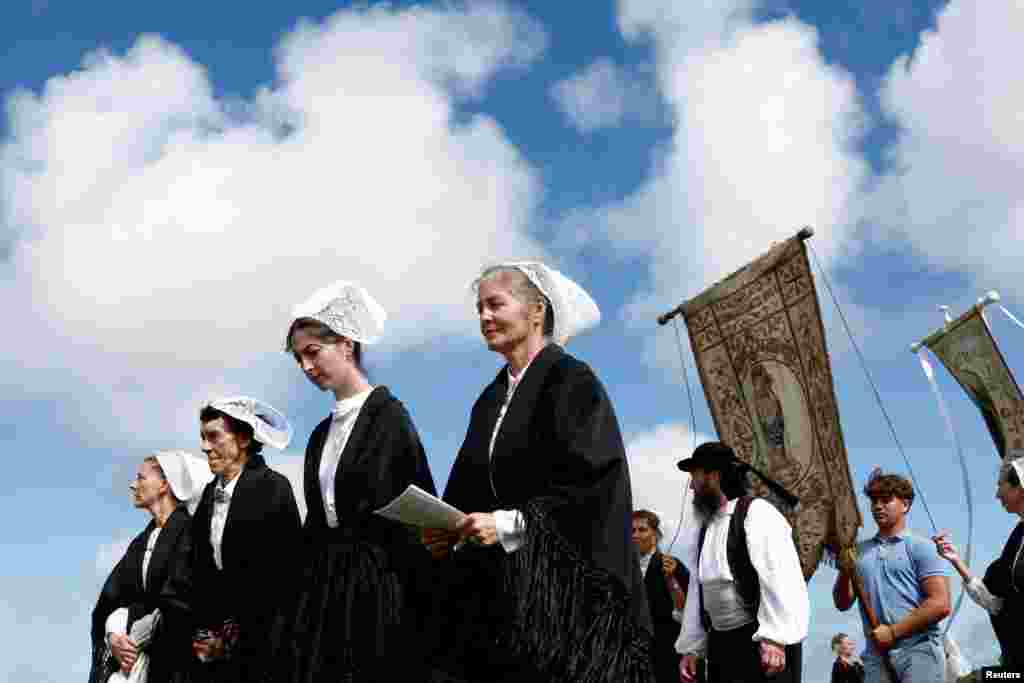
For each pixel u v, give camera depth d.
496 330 5.11
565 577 4.50
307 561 5.44
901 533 7.58
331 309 5.72
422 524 4.61
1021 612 7.20
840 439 8.72
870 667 7.43
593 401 4.80
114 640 7.32
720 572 6.30
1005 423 9.29
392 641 5.12
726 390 9.48
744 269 9.42
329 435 5.69
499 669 4.75
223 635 6.30
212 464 6.80
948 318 9.59
